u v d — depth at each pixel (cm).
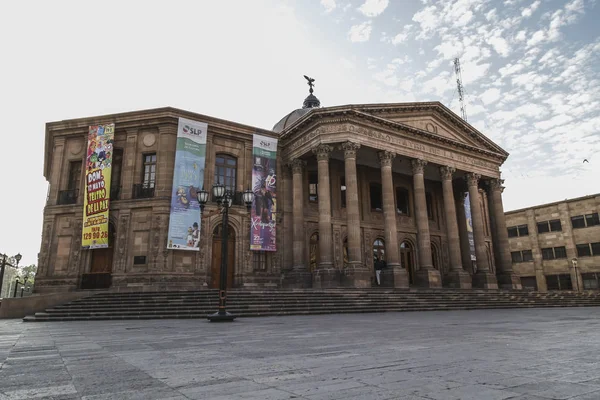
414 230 3275
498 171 3253
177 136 2427
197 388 346
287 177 2831
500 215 3177
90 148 2447
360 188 3086
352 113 2522
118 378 392
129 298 1753
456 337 741
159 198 2352
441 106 2944
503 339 704
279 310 1638
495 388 335
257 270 2606
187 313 1550
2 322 1432
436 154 2881
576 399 297
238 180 2652
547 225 4509
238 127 2675
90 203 2367
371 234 3033
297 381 371
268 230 2628
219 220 2511
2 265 2125
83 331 985
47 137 2683
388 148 2644
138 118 2467
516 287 3003
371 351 564
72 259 2348
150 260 2273
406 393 321
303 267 2628
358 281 2284
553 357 500
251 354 548
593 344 627
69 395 325
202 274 2356
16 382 377
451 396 309
